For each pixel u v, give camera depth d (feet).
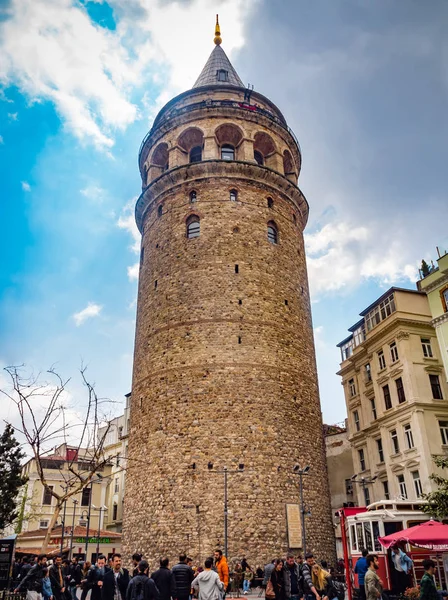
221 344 116.67
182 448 108.78
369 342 145.07
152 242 138.00
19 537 178.09
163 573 45.68
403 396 128.47
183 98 154.40
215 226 129.29
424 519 81.41
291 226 141.69
